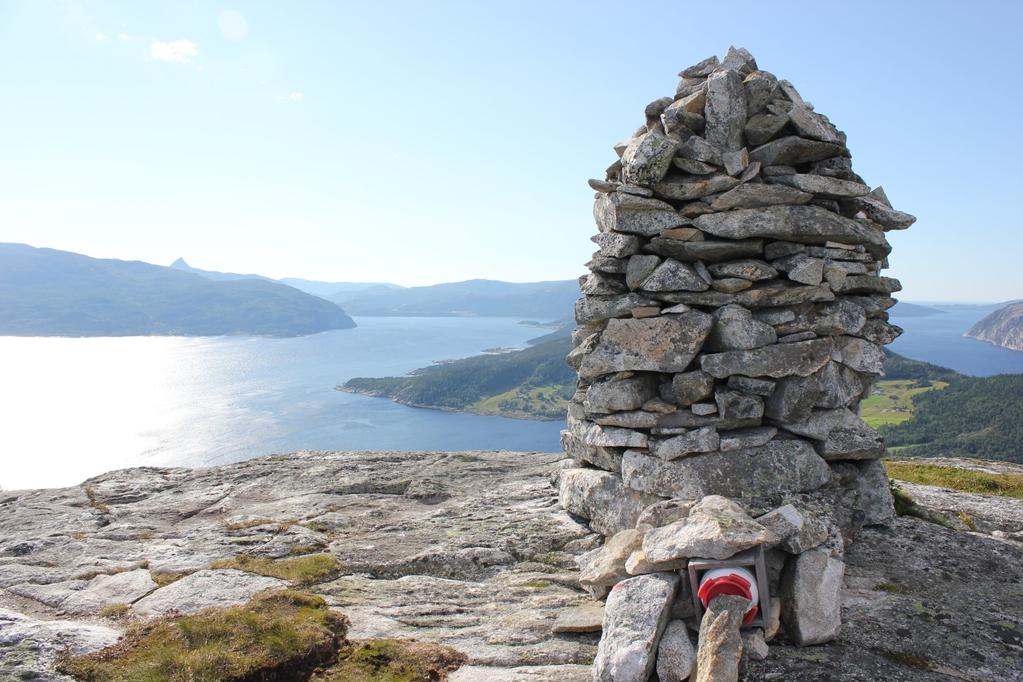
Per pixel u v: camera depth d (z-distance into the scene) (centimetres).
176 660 164
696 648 161
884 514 227
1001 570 201
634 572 178
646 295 234
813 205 223
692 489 221
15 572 231
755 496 217
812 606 171
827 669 158
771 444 224
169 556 242
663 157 224
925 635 172
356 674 167
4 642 167
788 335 223
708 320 225
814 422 225
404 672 167
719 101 230
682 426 228
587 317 245
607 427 246
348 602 206
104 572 230
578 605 199
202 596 206
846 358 230
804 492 220
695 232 224
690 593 172
